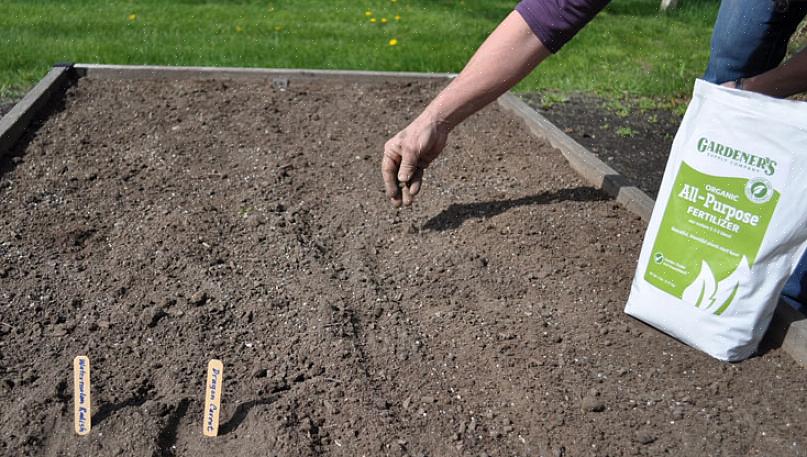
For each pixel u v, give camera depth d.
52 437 1.50
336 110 2.65
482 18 4.21
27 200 2.08
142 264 1.88
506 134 2.56
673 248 1.73
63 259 1.89
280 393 1.60
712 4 4.68
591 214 2.12
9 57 3.00
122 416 1.52
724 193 1.66
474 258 1.96
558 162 2.39
